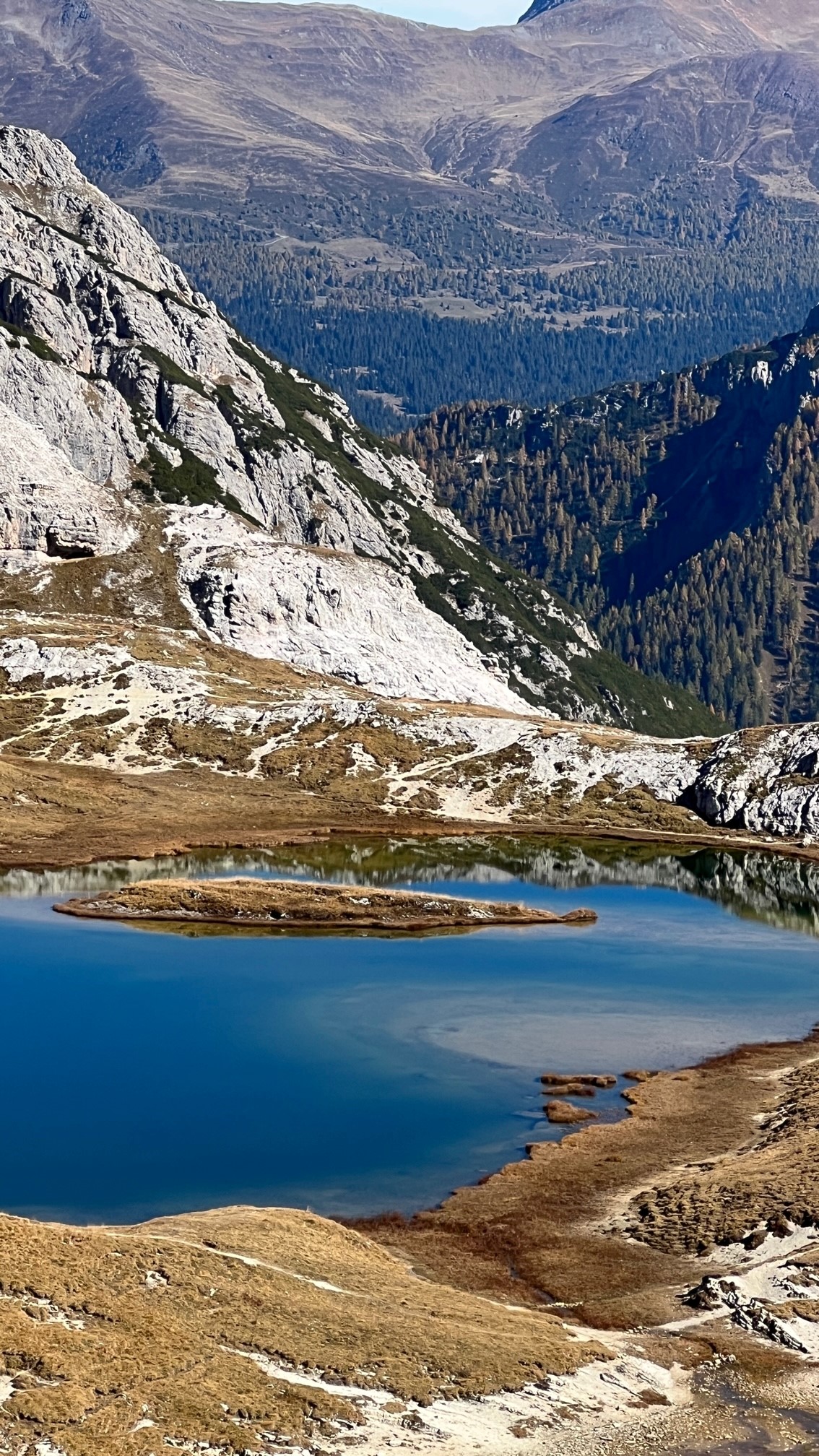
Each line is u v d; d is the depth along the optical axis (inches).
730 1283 2551.7
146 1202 3088.1
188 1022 4451.3
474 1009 4682.6
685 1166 3326.8
